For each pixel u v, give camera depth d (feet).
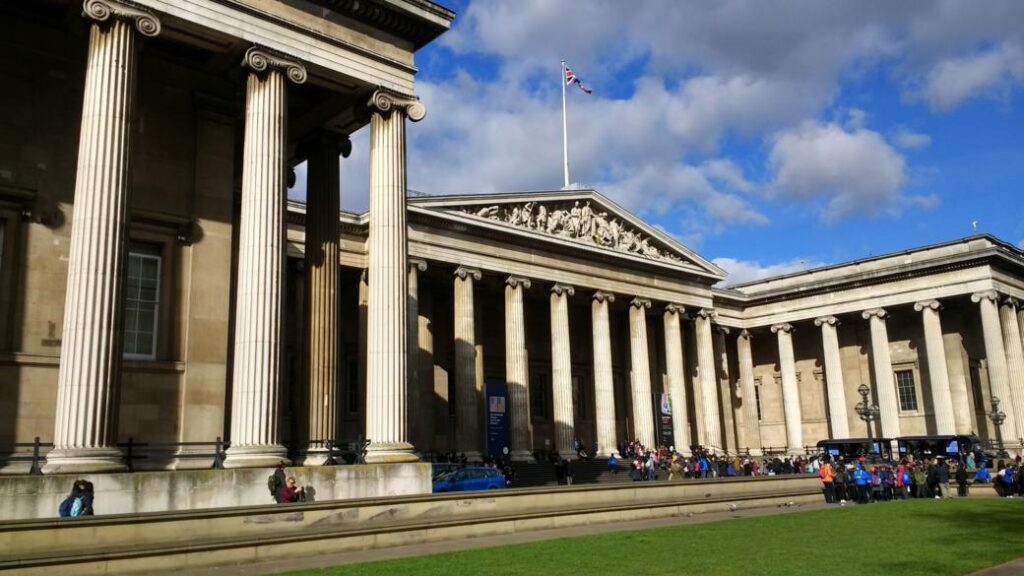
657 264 262.06
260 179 91.81
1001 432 249.75
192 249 100.83
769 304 304.91
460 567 62.80
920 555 69.36
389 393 98.73
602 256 247.09
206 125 104.32
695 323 282.77
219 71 104.12
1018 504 132.57
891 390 269.03
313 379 108.47
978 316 269.23
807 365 312.09
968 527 94.58
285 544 72.95
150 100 100.83
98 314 78.23
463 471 145.28
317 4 100.42
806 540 81.71
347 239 194.18
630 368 278.87
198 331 99.66
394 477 94.53
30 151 91.50
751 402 303.48
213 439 98.07
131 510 76.69
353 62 102.47
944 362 259.19
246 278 89.61
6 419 85.25
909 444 249.75
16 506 71.15
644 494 120.37
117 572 62.85
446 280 224.53
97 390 77.10
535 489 104.06
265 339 88.43
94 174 80.64
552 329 234.38
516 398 217.36
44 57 94.02
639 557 68.59
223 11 92.07
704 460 223.51
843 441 267.18
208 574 62.34
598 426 240.32
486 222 215.31
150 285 98.94
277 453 86.94
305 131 117.19
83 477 74.43
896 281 272.92
